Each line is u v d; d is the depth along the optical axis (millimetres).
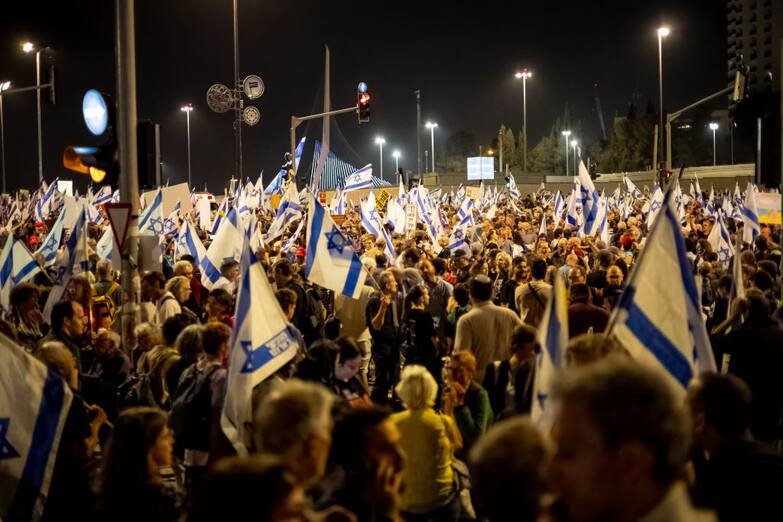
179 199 25219
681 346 4918
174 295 10391
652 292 4938
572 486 2240
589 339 5188
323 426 3758
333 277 10992
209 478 2859
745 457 3904
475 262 14102
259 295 6520
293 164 31312
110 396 7766
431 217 27391
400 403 10461
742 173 78312
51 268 15000
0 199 46688
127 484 4215
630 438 2166
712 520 2254
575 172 119375
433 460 5711
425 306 11000
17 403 5238
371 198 20766
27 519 5156
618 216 31234
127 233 10219
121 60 10352
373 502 4379
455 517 5832
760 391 7246
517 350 6934
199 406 6500
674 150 103938
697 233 23109
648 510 2199
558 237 21516
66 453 5312
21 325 9344
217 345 6684
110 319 11102
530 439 3268
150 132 10516
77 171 10375
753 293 7566
